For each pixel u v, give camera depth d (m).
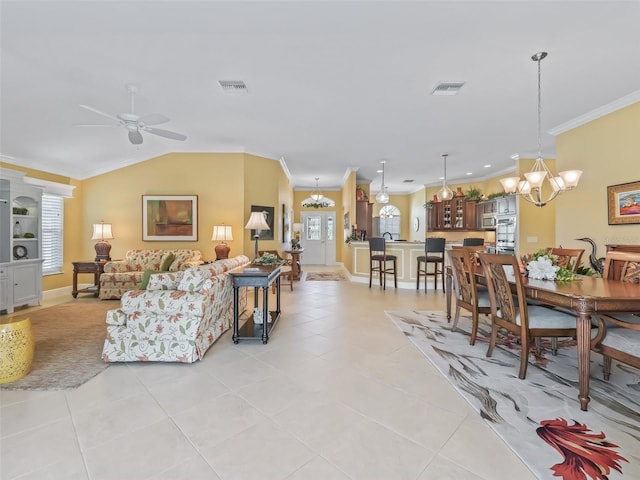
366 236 8.40
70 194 5.91
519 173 6.36
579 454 1.56
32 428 1.77
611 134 3.93
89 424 1.81
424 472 1.44
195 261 5.57
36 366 2.61
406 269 6.58
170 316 2.69
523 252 6.48
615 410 1.96
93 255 6.14
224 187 6.02
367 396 2.13
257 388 2.25
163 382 2.34
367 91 3.53
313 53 2.77
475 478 1.40
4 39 2.53
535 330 2.40
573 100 3.76
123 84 3.34
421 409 1.97
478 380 2.37
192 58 2.85
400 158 6.70
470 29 2.42
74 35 2.48
